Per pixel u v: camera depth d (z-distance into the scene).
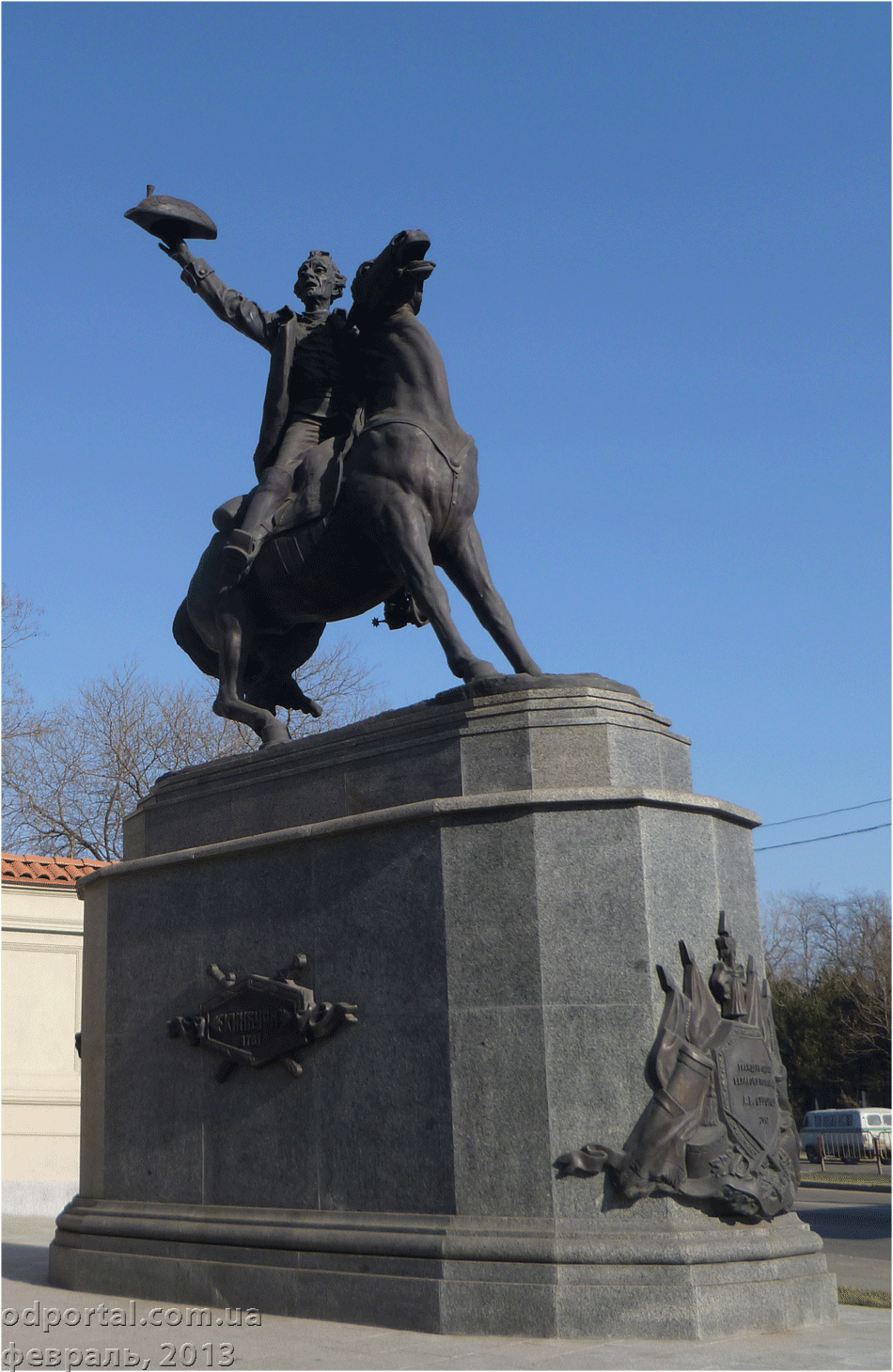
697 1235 6.09
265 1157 7.25
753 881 7.46
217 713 8.83
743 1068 6.59
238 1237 7.12
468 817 6.79
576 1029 6.36
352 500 8.09
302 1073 7.14
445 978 6.64
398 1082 6.71
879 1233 16.91
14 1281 8.65
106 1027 8.59
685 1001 6.48
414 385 8.18
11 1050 17.12
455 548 8.10
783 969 64.38
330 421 8.91
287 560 8.46
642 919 6.46
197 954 7.97
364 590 8.48
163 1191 7.83
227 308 9.31
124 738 29.78
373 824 7.06
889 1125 38.34
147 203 9.21
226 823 8.16
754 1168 6.46
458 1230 6.24
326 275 9.34
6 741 27.69
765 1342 5.85
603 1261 5.96
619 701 7.07
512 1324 5.96
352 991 7.03
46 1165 16.97
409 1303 6.23
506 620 8.00
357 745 7.57
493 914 6.62
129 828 9.16
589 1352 5.57
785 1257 6.43
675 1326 5.82
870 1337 6.04
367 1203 6.70
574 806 6.63
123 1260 7.76
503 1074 6.40
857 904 63.34
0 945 17.36
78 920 18.05
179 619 9.67
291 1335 6.12
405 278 8.13
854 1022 43.38
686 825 6.88
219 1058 7.63
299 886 7.45
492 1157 6.32
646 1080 6.26
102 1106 8.48
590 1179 6.14
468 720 7.05
